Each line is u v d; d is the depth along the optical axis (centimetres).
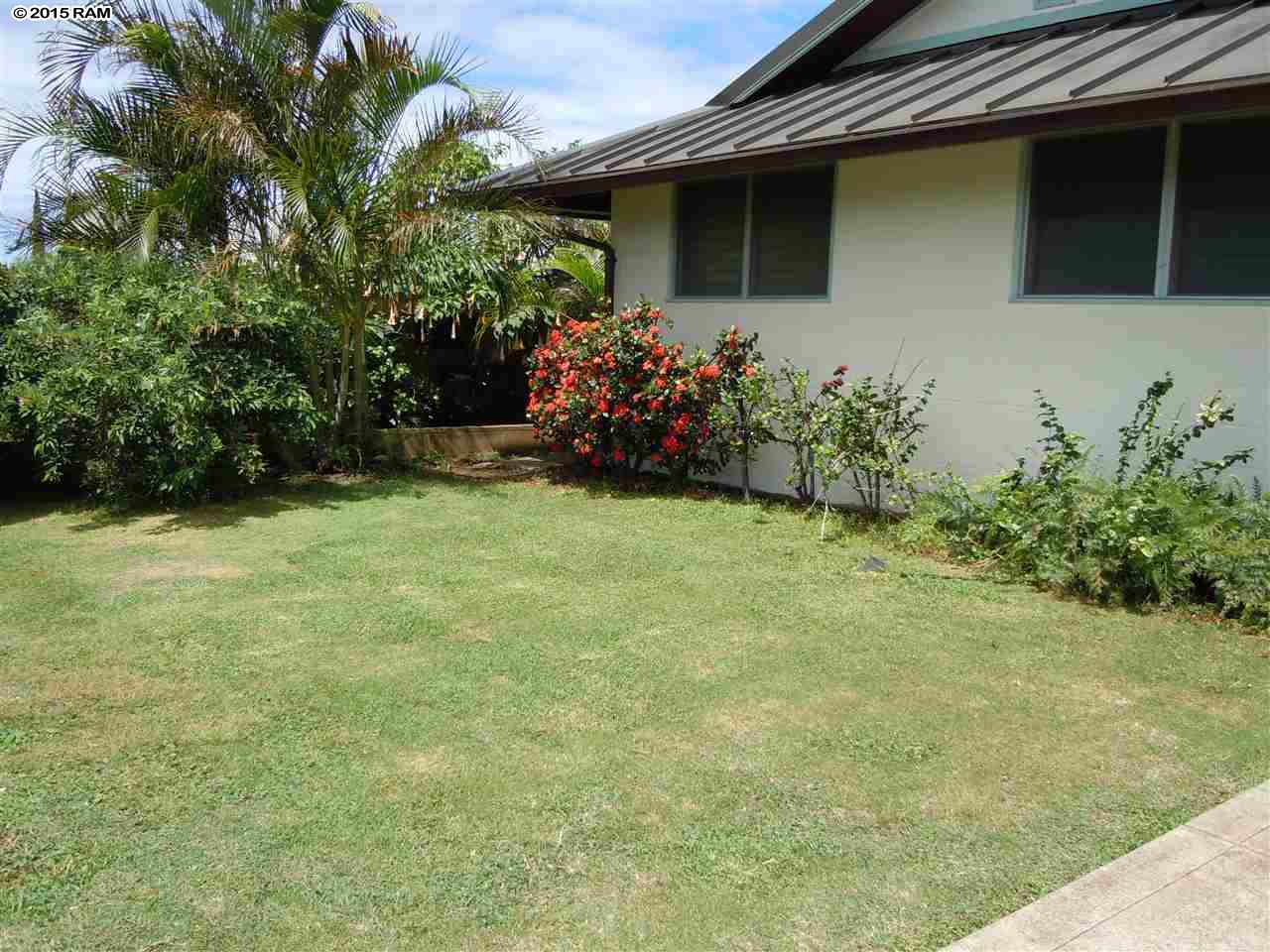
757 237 903
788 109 898
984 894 284
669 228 981
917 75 844
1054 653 479
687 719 400
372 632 501
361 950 257
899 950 259
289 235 853
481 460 1094
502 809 327
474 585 585
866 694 427
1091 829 320
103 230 967
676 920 271
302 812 324
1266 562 524
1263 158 594
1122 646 489
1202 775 357
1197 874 294
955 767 362
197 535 712
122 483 790
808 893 284
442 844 306
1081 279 685
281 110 911
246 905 274
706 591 576
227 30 891
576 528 742
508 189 984
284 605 544
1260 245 600
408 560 641
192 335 802
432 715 401
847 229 820
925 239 767
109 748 369
